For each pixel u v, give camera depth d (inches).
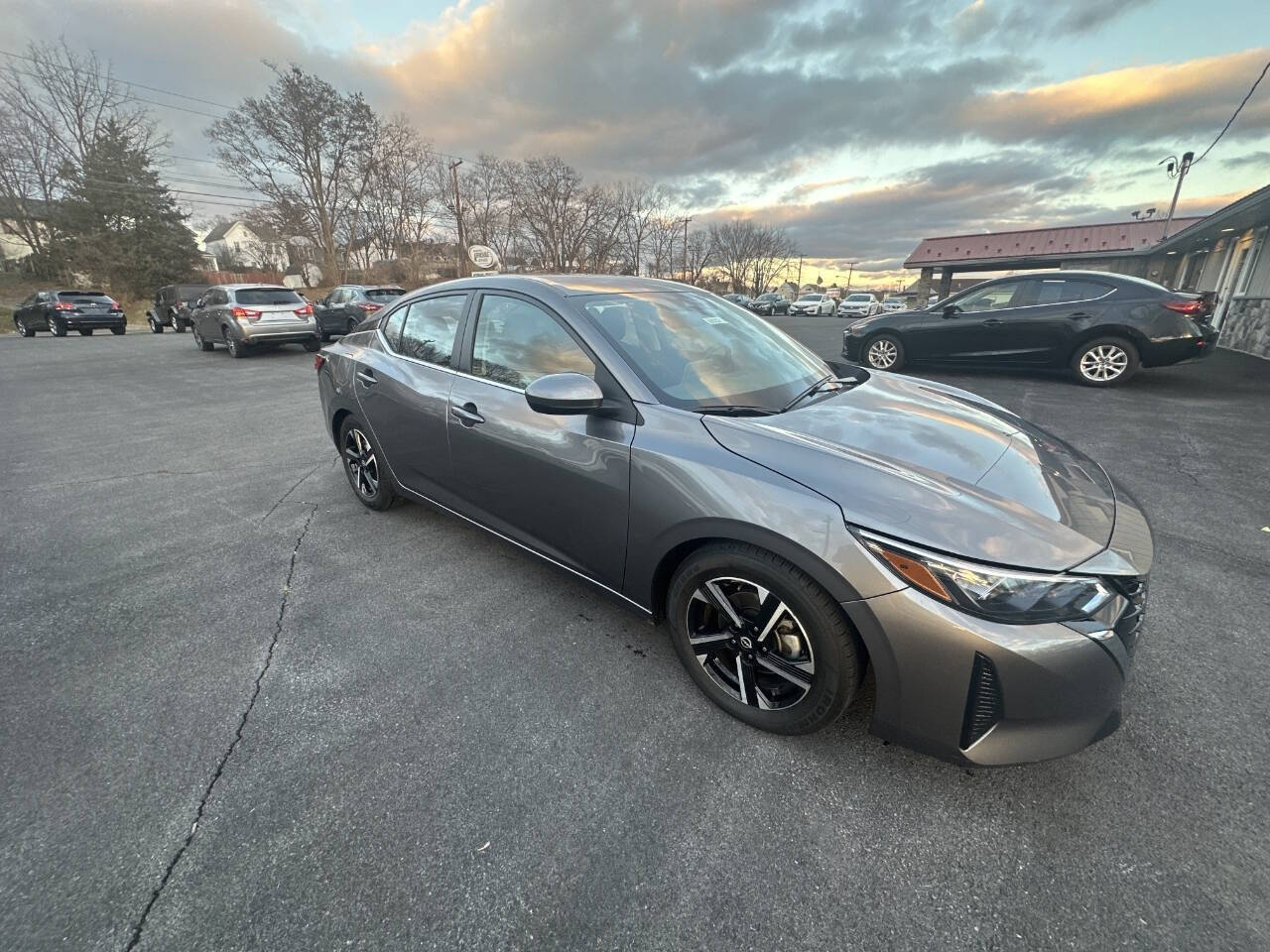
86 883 53.9
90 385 339.0
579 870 55.7
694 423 75.9
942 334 308.0
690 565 73.9
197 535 130.7
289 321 467.5
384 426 124.6
